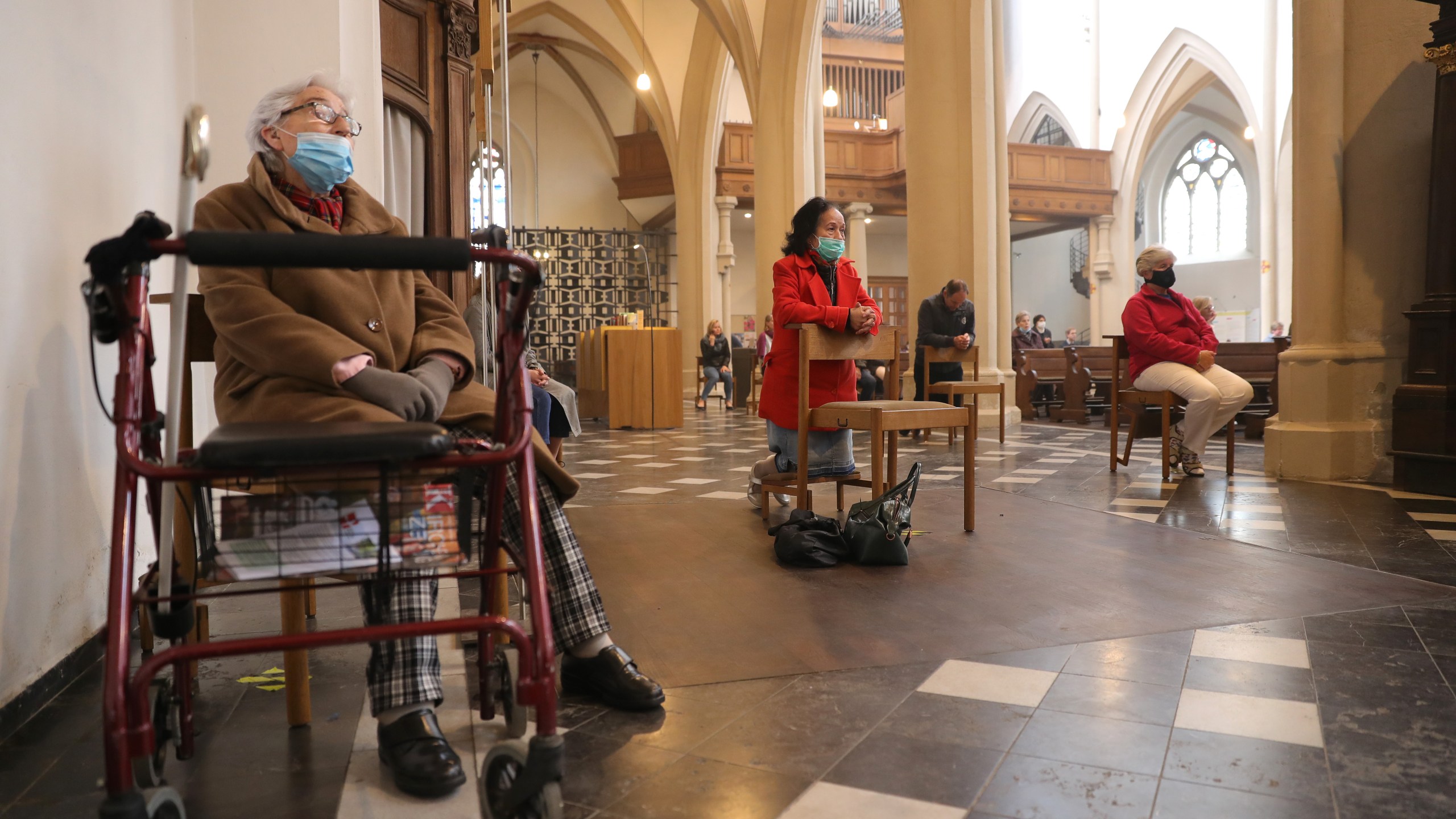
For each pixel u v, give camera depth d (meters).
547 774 1.31
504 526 2.03
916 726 1.92
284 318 1.77
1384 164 5.65
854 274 4.36
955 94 10.11
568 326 22.45
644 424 11.17
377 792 1.63
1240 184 26.02
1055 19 24.66
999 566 3.42
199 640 2.15
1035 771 1.69
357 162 4.14
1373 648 2.41
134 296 1.28
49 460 2.16
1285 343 9.23
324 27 3.80
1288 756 1.74
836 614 2.79
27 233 2.06
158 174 3.10
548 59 23.41
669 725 1.94
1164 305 5.91
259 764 1.75
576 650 2.08
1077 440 8.72
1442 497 5.00
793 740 1.85
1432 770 1.67
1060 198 22.72
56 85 2.23
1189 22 20.77
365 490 1.39
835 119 23.89
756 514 4.68
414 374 1.88
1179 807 1.54
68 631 2.26
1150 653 2.38
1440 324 5.10
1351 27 5.71
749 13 14.73
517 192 24.47
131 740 1.17
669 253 25.14
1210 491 5.28
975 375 8.24
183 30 3.48
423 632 1.26
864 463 6.91
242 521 1.34
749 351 15.11
